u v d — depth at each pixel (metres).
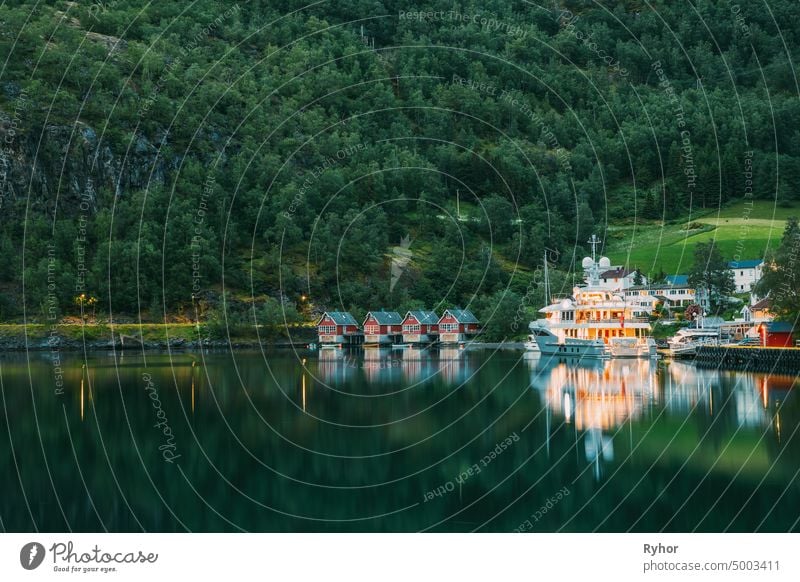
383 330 164.62
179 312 163.38
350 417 62.75
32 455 48.72
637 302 146.62
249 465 47.03
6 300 153.50
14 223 171.62
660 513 37.09
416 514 38.16
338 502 40.12
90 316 155.38
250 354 136.75
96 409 65.44
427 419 61.44
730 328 130.25
